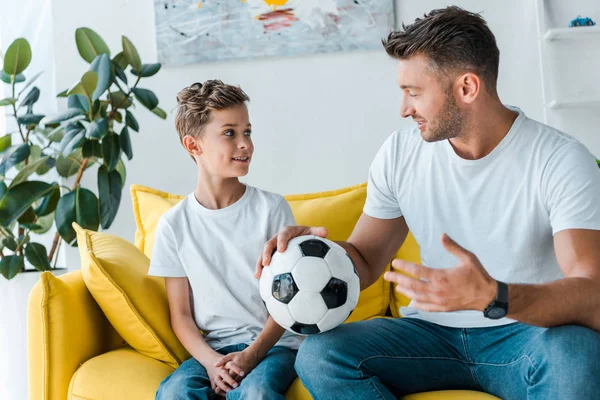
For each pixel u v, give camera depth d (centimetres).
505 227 132
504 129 133
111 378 146
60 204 224
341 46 248
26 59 235
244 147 162
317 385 124
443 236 102
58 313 151
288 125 252
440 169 140
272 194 168
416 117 135
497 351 130
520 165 131
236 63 252
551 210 126
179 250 161
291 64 251
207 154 162
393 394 133
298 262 126
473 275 101
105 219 224
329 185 252
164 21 251
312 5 248
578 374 105
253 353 143
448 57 128
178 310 159
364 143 251
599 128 250
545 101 247
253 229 162
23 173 224
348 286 128
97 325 165
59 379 150
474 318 134
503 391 129
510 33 250
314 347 125
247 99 168
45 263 227
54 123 233
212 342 157
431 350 134
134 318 156
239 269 160
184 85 253
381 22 248
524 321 108
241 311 156
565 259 119
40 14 265
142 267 170
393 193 149
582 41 249
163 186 253
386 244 152
